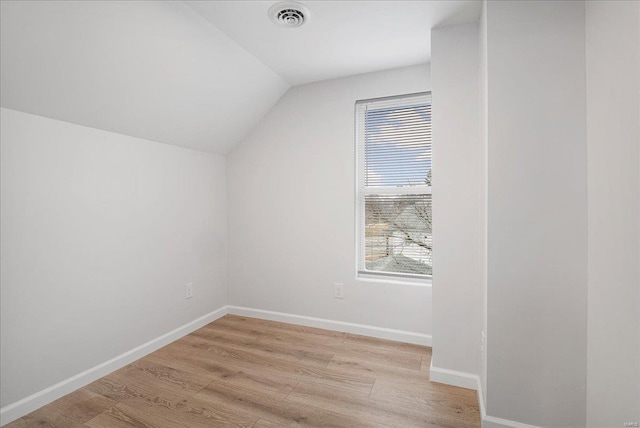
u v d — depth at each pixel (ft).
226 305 10.41
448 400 5.76
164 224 8.20
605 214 3.96
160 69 6.37
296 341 8.30
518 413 4.83
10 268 5.21
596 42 4.14
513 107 4.74
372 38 6.81
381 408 5.54
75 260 6.16
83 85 5.62
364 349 7.82
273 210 9.79
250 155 10.07
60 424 5.11
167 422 5.16
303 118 9.33
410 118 8.36
